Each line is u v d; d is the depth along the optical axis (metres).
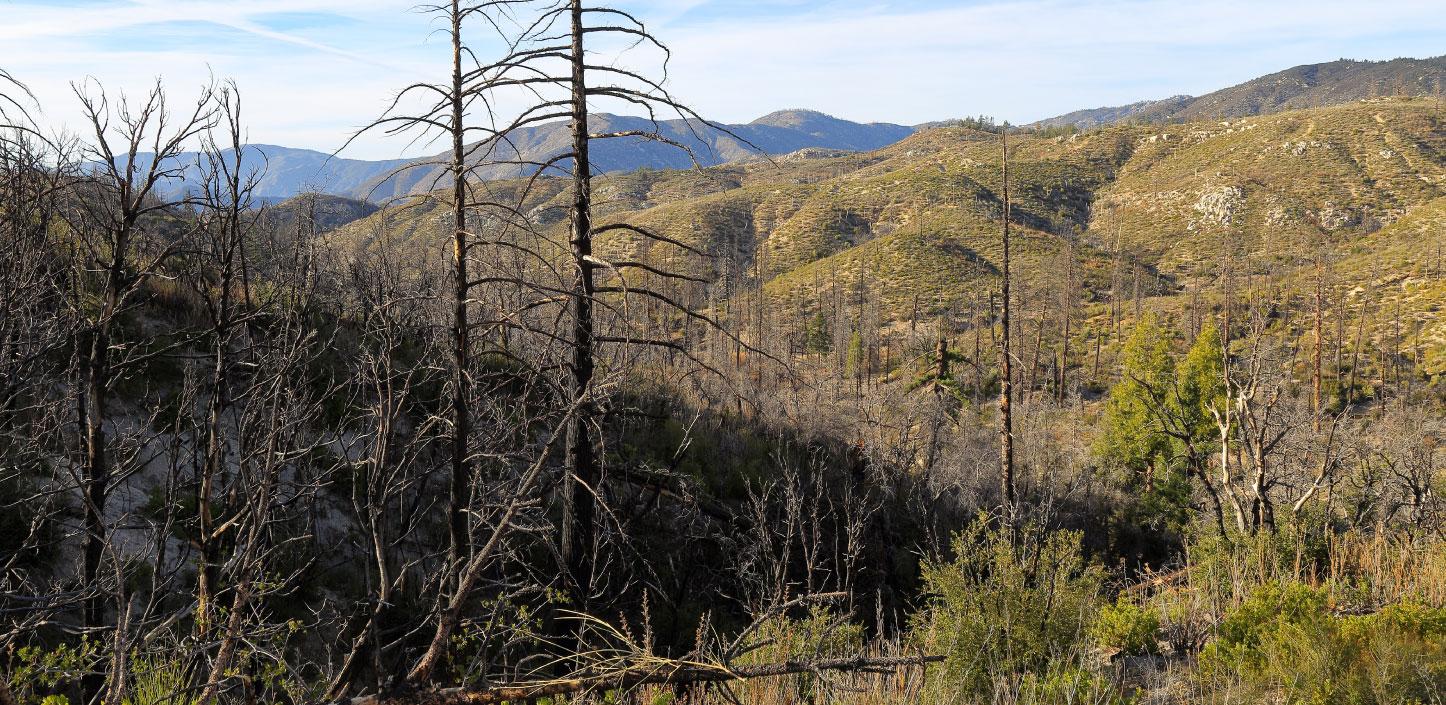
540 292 6.41
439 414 6.64
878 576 14.21
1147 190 145.25
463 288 6.70
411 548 9.33
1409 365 58.72
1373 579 7.36
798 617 10.30
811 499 15.48
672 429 16.03
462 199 6.76
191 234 4.67
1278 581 7.33
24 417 6.79
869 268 107.94
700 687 4.81
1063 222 134.50
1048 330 77.62
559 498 8.86
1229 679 5.14
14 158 4.91
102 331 5.07
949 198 142.88
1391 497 12.12
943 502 21.39
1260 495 10.20
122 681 3.10
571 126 7.62
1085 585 7.18
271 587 4.81
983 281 96.44
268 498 3.43
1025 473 25.30
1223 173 138.50
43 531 6.84
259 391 4.02
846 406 22.86
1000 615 6.39
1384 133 137.00
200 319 10.42
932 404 26.16
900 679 5.36
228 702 4.29
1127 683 5.71
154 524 4.77
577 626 7.05
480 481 6.43
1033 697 5.15
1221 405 29.28
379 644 3.28
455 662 5.06
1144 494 29.52
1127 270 99.75
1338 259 90.62
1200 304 78.00
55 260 5.85
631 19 7.47
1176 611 7.51
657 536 12.61
